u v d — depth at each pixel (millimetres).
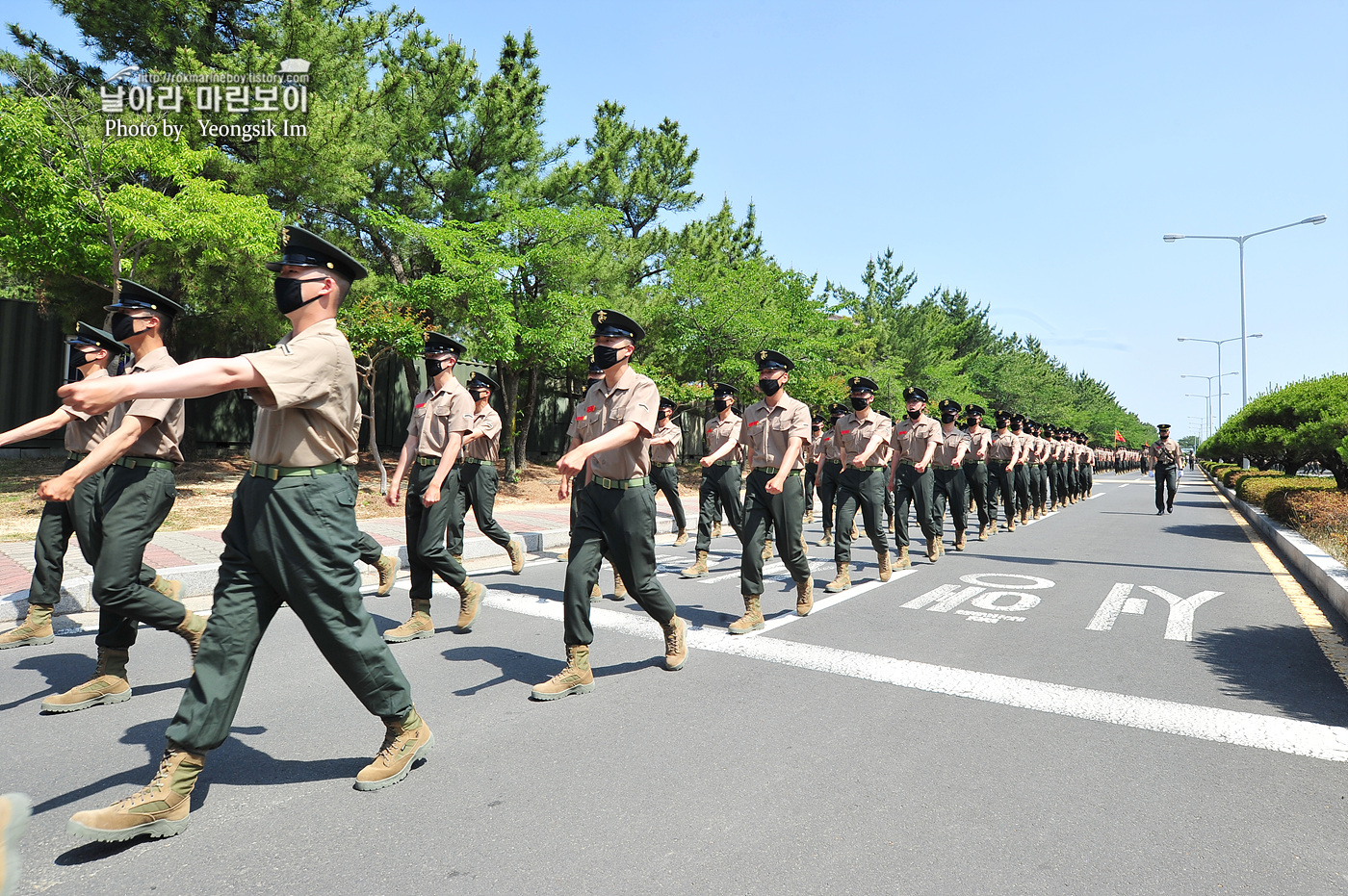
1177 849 2619
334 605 2844
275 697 4090
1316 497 11602
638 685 4352
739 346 21062
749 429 5863
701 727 3723
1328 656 5020
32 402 15867
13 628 5172
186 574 6516
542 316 16906
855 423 7504
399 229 14461
